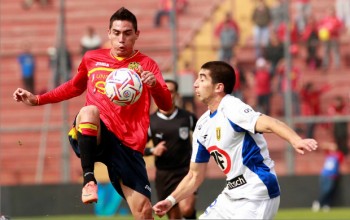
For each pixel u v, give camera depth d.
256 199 25.72
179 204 41.09
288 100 68.50
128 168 28.44
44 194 67.44
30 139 72.31
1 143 72.38
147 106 28.80
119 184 28.80
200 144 27.19
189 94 68.31
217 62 26.91
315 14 79.94
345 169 69.56
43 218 65.69
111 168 28.55
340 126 68.75
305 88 70.56
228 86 26.70
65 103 67.75
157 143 42.00
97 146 28.45
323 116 70.12
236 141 25.88
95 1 81.00
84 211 66.94
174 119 41.97
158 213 27.62
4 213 67.19
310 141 23.59
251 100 70.62
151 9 80.50
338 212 63.53
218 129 26.16
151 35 79.44
